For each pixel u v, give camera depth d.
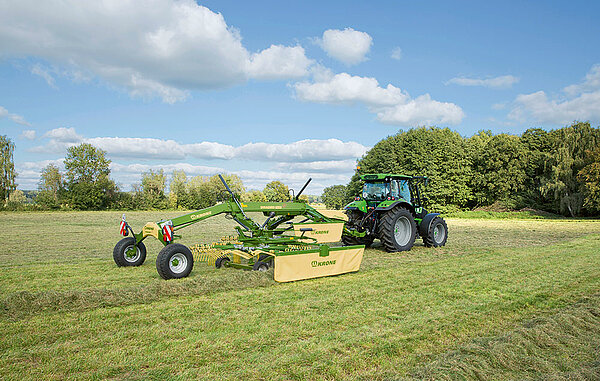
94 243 12.95
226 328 4.21
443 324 4.39
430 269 7.73
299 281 6.62
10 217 30.34
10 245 12.34
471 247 11.32
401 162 43.41
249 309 4.92
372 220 10.77
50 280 6.79
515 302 5.30
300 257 6.66
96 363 3.32
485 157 40.69
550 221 27.67
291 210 8.59
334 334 4.04
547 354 3.73
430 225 11.15
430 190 41.03
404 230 10.70
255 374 3.16
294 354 3.54
